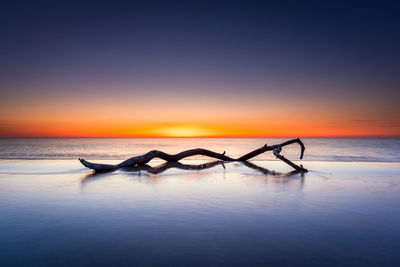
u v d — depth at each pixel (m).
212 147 41.47
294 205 5.93
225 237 3.97
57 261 3.17
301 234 4.12
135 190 7.50
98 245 3.65
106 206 5.77
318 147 39.38
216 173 11.03
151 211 5.38
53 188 7.76
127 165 13.00
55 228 4.35
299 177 10.09
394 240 3.90
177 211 5.38
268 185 8.37
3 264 3.09
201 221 4.75
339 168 13.23
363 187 8.12
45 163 14.67
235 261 3.18
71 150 30.34
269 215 5.14
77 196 6.72
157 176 10.14
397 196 6.90
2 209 5.49
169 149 34.19
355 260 3.24
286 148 36.28
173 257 3.28
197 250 3.50
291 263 3.14
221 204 5.98
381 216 5.12
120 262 3.14
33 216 5.02
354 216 5.11
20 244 3.69
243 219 4.88
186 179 9.48
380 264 3.13
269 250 3.51
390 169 12.80
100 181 9.00
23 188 7.75
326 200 6.42
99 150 30.75
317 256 3.34
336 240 3.89
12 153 24.73
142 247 3.59
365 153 26.27
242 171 11.73
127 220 4.79
